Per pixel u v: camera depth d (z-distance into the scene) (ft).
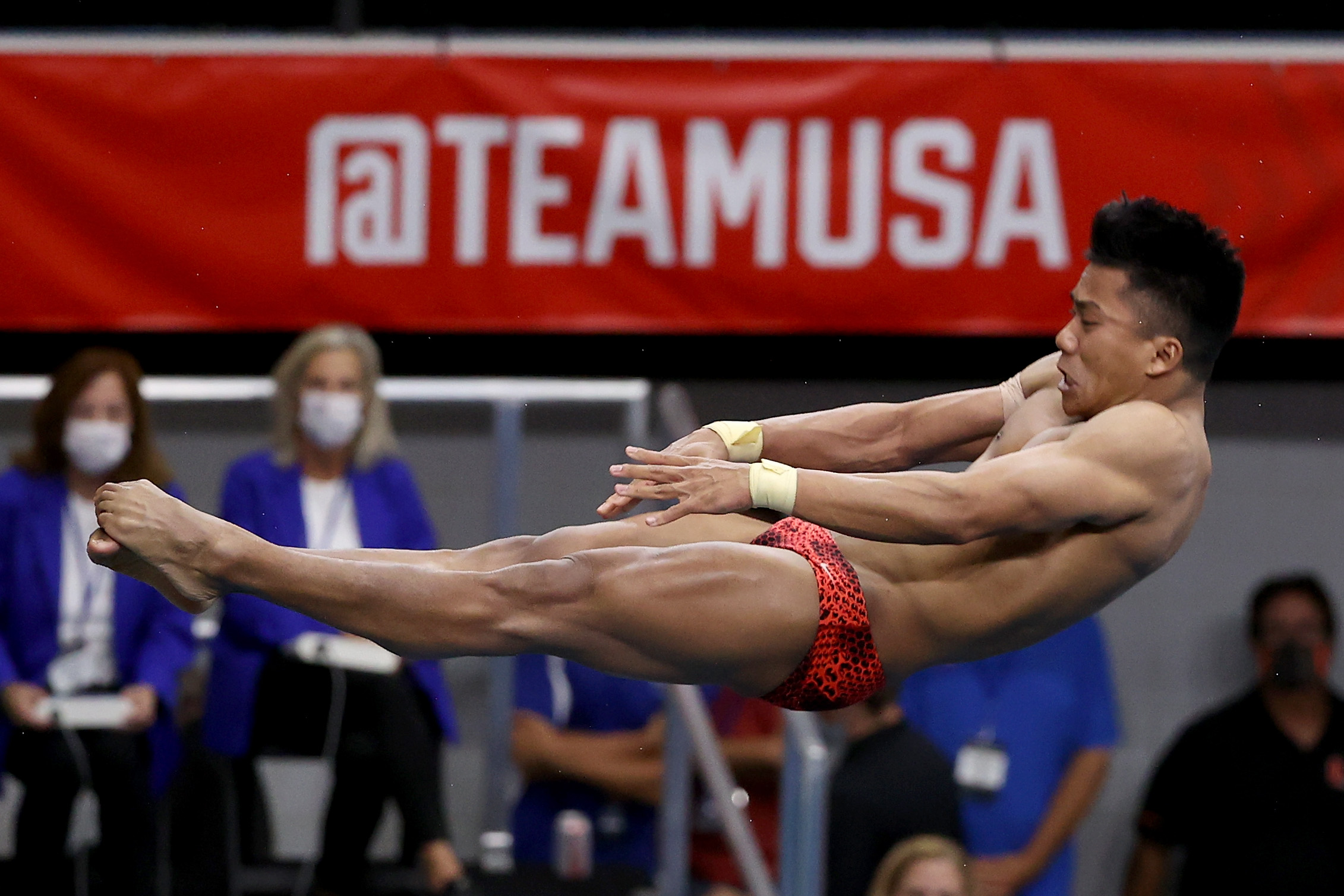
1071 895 59.31
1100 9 81.76
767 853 59.36
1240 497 73.05
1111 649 71.87
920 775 52.08
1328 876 57.98
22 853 52.19
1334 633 63.05
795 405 80.38
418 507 56.90
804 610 33.40
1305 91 63.52
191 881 53.72
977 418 37.40
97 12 82.53
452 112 65.10
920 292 64.80
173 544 30.07
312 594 30.83
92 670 53.78
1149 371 33.58
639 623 32.40
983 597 34.32
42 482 55.31
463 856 64.23
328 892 52.85
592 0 82.17
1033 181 64.44
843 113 64.75
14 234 65.00
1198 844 59.62
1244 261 63.77
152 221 65.05
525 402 73.82
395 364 81.10
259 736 53.01
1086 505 32.42
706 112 64.95
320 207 65.26
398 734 52.49
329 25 82.64
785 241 65.00
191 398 73.31
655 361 80.18
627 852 61.87
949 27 82.28
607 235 65.10
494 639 31.81
